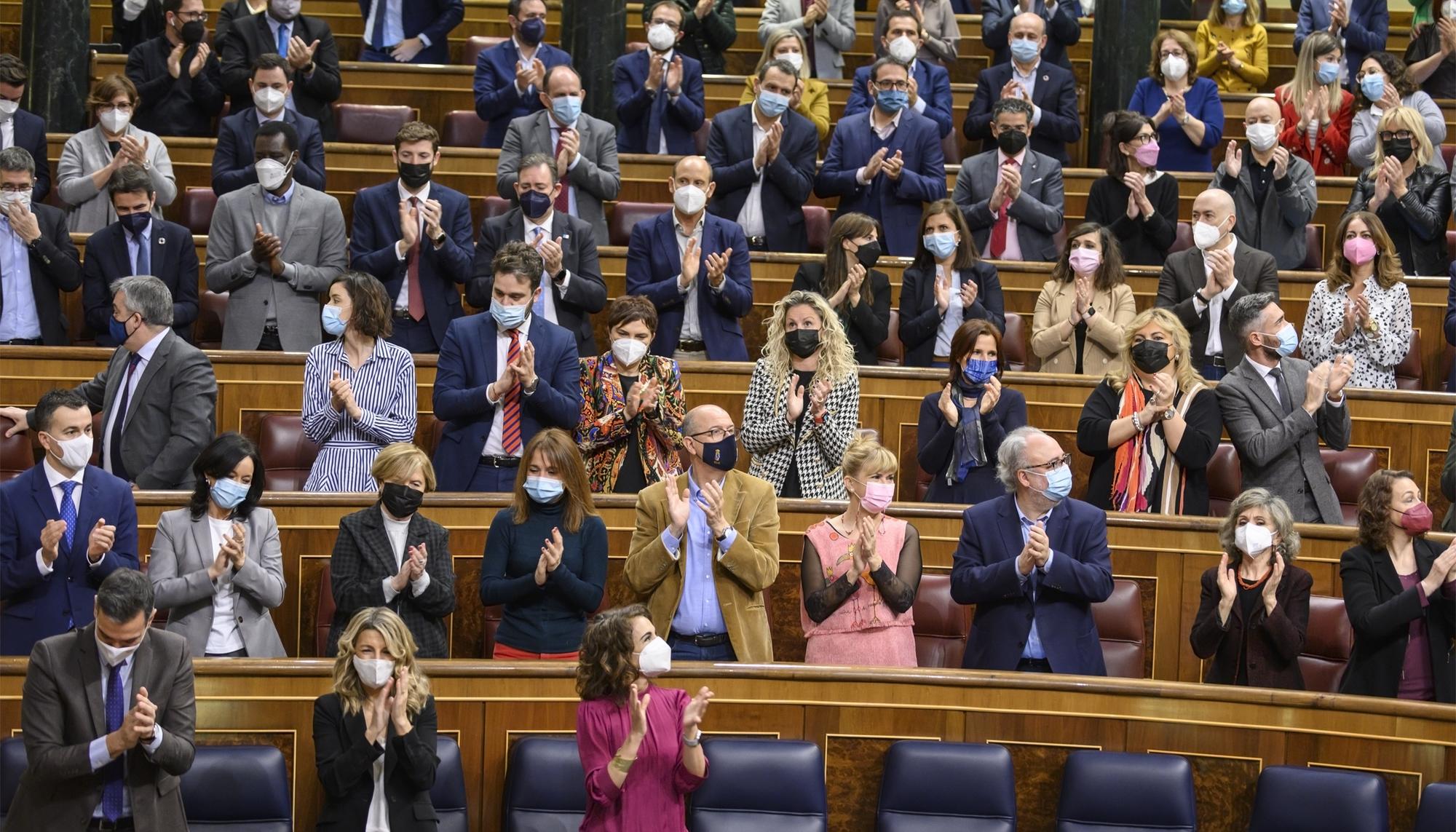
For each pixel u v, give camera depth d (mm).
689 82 14734
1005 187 12922
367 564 8602
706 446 8680
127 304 9805
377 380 10070
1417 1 17141
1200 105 14891
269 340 11672
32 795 7246
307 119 13477
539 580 8500
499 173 13188
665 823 7445
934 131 13516
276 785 7746
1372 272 11727
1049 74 14742
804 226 13383
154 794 7336
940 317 11469
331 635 8586
